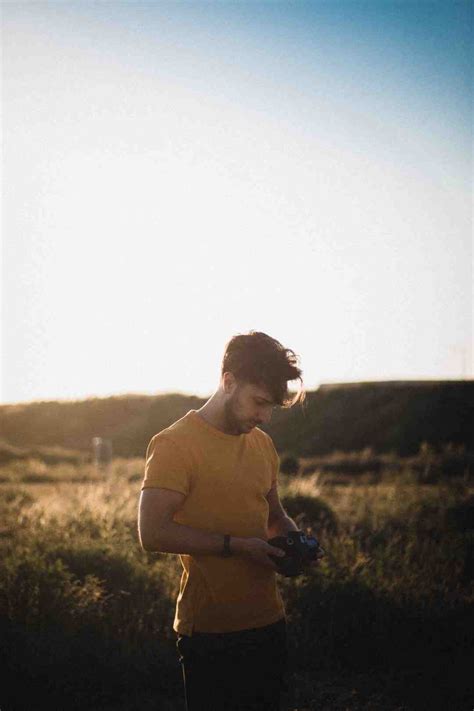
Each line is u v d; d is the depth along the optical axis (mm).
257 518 2637
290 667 5191
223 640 2525
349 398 52906
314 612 5613
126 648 5059
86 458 34188
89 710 4547
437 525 9477
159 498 2480
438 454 23469
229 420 2555
